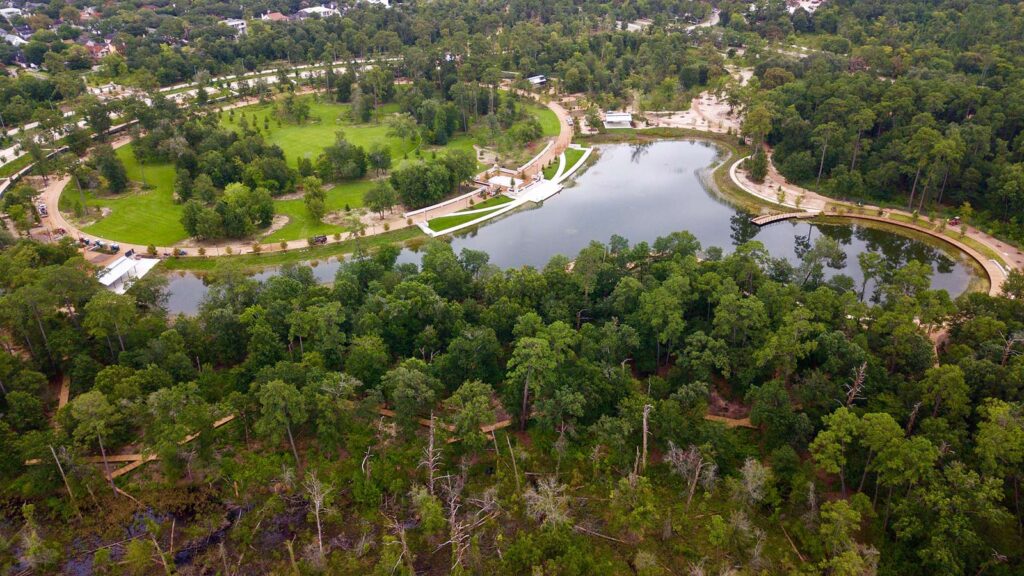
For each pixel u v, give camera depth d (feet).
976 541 307.37
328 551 354.54
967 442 360.07
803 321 431.84
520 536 344.08
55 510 376.07
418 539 358.84
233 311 511.40
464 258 581.94
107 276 609.01
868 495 364.38
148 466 406.21
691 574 327.88
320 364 450.71
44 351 476.54
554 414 401.70
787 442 392.06
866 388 409.49
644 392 444.14
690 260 536.83
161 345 457.27
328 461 403.95
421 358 483.92
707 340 447.83
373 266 566.36
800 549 343.46
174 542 360.69
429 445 375.25
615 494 356.59
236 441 417.90
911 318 463.01
